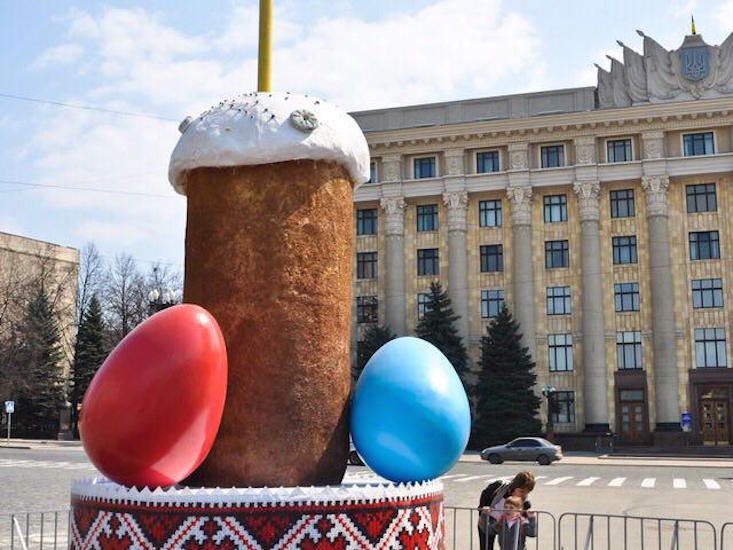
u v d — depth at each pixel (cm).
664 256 4809
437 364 548
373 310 5278
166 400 468
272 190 532
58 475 2433
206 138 536
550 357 4975
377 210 5384
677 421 4662
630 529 1387
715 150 4847
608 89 5075
